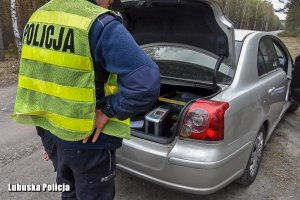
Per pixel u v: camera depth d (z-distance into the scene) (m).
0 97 6.35
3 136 4.20
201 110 2.33
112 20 1.52
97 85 1.62
